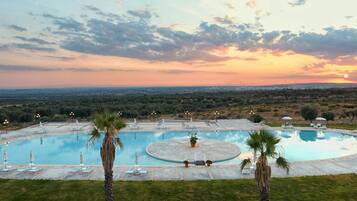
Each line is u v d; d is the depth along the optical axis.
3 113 71.19
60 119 70.50
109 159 18.97
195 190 23.73
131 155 37.53
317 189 23.78
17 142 46.12
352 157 33.25
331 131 51.19
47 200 22.58
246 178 26.45
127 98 132.50
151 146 40.66
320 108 81.88
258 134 16.98
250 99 116.38
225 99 117.69
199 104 101.62
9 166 30.77
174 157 34.75
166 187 24.28
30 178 27.03
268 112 78.06
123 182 25.39
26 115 70.12
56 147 43.12
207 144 41.34
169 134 51.25
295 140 46.66
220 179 26.05
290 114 73.38
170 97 135.62
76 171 28.91
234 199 22.44
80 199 22.64
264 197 16.84
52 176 27.55
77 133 50.97
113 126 19.06
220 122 61.22
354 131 49.97
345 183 25.03
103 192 23.56
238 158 35.12
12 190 24.11
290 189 23.72
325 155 37.91
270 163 31.38
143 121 64.19
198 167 29.80
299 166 29.89
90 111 81.62
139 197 22.78
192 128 54.03
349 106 82.00
